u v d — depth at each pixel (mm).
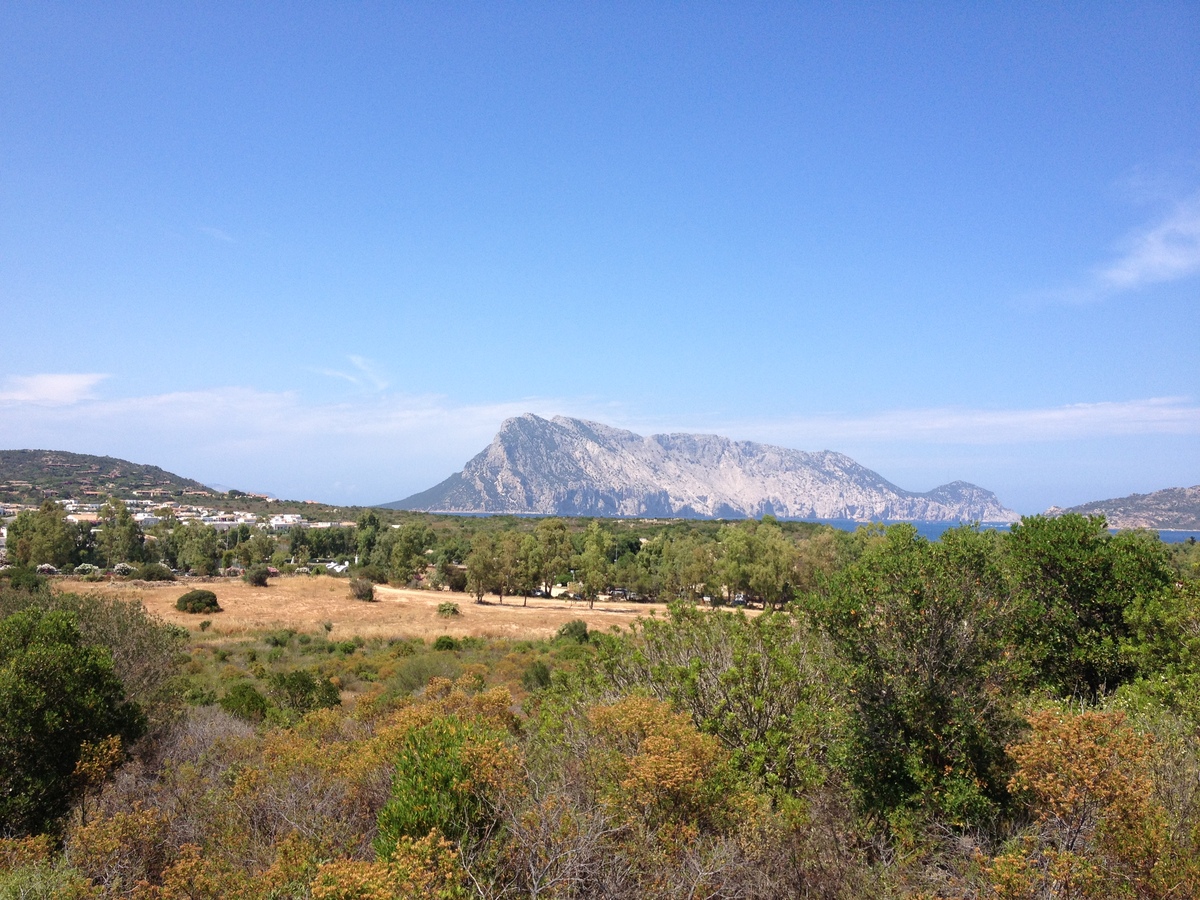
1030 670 7891
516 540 76688
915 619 6688
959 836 5910
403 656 31938
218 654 31391
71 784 8430
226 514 181375
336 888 4715
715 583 58000
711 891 5211
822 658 7668
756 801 6008
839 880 5273
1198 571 12594
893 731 6625
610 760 6344
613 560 91750
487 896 5031
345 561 108750
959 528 7180
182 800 8281
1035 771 5215
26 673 8539
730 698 7910
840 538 53688
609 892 5078
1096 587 10094
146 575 70062
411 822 5785
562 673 10062
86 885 5695
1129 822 4738
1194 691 7484
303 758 8078
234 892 5750
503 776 6098
